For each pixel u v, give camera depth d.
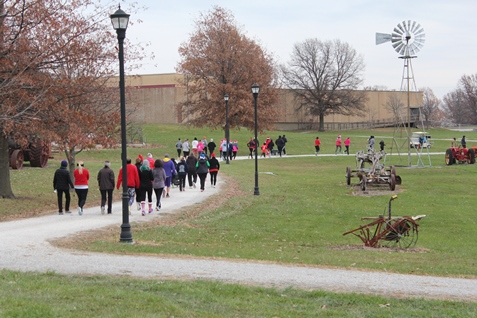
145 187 22.16
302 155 64.81
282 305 9.05
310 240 19.31
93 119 23.83
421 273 12.78
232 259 13.69
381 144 63.03
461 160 49.22
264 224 21.95
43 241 15.37
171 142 71.00
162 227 19.59
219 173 41.44
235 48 68.00
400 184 35.19
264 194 29.95
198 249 15.47
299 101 106.81
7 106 20.77
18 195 26.61
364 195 30.78
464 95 141.62
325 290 10.31
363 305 9.25
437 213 25.50
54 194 27.92
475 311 9.13
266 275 11.61
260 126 68.38
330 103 102.12
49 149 39.84
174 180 32.22
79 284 9.90
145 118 90.38
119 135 33.66
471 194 31.84
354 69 103.06
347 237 20.06
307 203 27.53
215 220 21.98
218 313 8.41
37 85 21.73
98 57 26.09
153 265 12.34
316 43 102.69
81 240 15.82
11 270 11.12
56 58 22.45
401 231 17.84
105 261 12.68
